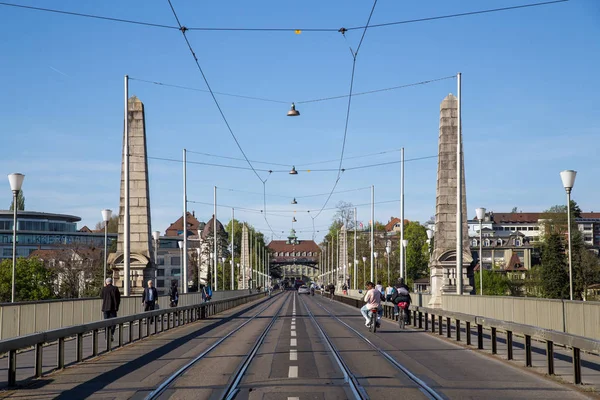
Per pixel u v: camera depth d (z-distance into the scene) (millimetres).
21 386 12719
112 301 23719
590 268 79312
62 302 22609
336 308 60062
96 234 125938
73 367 15586
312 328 30281
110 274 77875
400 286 30000
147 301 30297
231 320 38312
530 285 87188
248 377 13758
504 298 23438
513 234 142250
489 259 133875
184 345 21344
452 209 41000
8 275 76375
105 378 13773
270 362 16391
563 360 16562
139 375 14180
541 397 11266
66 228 129875
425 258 138125
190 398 11320
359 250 115000
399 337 24359
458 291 34125
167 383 12969
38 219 125375
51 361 17547
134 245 41000
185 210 52469
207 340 23344
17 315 18641
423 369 14836
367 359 16938
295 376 13773
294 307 63125
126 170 33562
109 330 19203
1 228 122375
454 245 40844
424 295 41938
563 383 12695
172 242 147375
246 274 118562
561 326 18172
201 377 13820
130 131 41375
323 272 174875
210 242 134250
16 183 25500
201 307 39625
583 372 14352
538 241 112750
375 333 26562
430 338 23781
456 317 21891
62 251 82812
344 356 17656
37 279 77250
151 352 19047
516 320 22109
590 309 16203
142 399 11250
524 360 16484
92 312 26297
